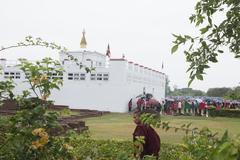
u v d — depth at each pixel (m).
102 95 42.22
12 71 26.94
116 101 41.97
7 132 3.51
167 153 7.88
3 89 3.84
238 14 3.03
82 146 8.01
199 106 38.03
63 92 42.47
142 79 48.16
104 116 34.75
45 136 3.41
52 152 3.63
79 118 30.16
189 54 3.01
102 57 48.84
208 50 3.00
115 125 24.58
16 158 3.47
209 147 2.42
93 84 42.34
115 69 42.03
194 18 3.22
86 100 42.38
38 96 3.78
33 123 3.53
